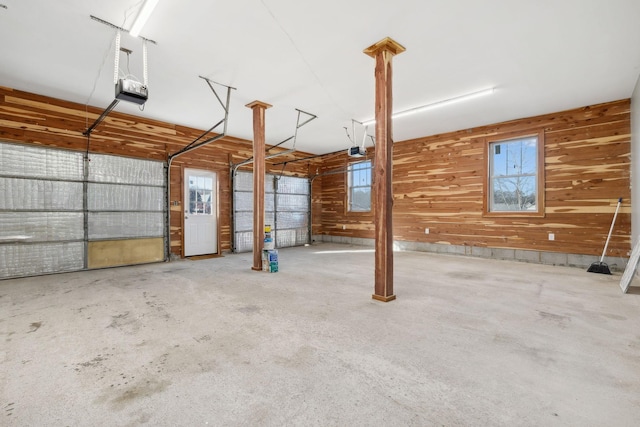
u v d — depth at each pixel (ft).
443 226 23.85
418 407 5.25
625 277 13.35
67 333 8.38
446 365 6.67
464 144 22.77
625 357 7.02
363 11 9.57
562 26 10.33
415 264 19.24
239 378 6.14
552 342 7.81
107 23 10.08
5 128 15.21
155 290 12.89
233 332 8.44
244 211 25.59
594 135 17.61
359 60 12.65
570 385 5.92
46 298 11.73
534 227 19.67
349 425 4.81
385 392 5.68
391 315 9.77
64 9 9.37
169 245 20.84
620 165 16.83
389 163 11.27
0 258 14.94
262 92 15.93
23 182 15.62
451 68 13.33
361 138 25.59
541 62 12.83
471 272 16.66
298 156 31.12
